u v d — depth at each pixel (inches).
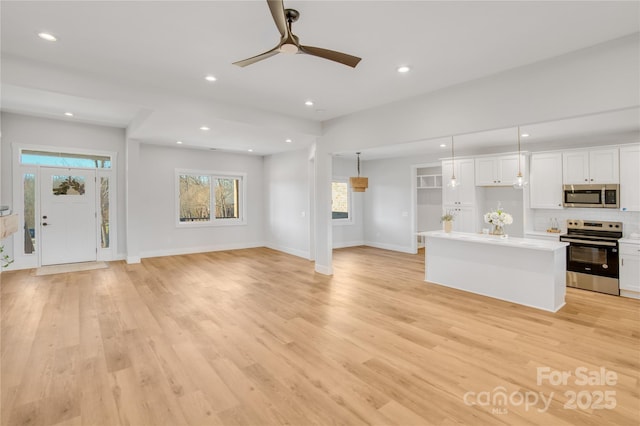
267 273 227.1
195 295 176.1
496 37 104.6
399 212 325.1
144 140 254.1
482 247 177.6
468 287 184.4
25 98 179.9
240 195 333.7
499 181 243.3
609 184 192.4
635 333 128.2
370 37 104.8
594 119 166.1
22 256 228.1
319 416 79.7
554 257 151.3
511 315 147.3
